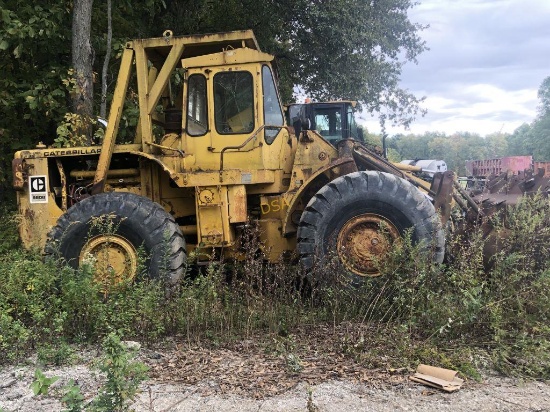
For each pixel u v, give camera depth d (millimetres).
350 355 4117
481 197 6734
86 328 4699
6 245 7309
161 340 4613
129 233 5746
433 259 5215
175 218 6523
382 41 14625
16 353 4277
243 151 5988
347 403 3305
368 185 5566
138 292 4906
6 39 8203
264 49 14133
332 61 13844
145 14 11594
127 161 6719
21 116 9250
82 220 5785
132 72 6867
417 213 5504
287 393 3473
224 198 5902
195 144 6051
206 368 3955
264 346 4395
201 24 13828
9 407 3381
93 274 5059
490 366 3939
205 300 4957
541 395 3461
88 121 8438
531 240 5156
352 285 5473
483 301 4590
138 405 3328
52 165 6543
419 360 3957
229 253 6008
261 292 5031
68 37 9047
